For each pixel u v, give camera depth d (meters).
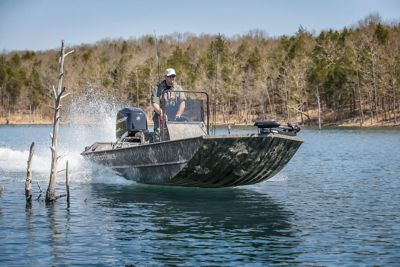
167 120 17.77
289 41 147.62
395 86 105.38
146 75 122.94
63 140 41.00
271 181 21.12
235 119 122.94
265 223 13.09
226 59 128.50
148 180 18.45
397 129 87.12
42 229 12.34
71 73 142.12
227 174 16.97
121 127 20.00
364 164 28.69
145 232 12.12
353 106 118.06
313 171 25.14
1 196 16.81
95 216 13.83
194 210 14.72
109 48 191.38
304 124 114.38
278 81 124.44
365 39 119.50
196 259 10.11
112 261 9.98
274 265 9.77
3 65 161.75
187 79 124.88
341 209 14.95
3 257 10.16
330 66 125.25
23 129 94.12
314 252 10.53
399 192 18.17
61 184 19.56
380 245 10.99
